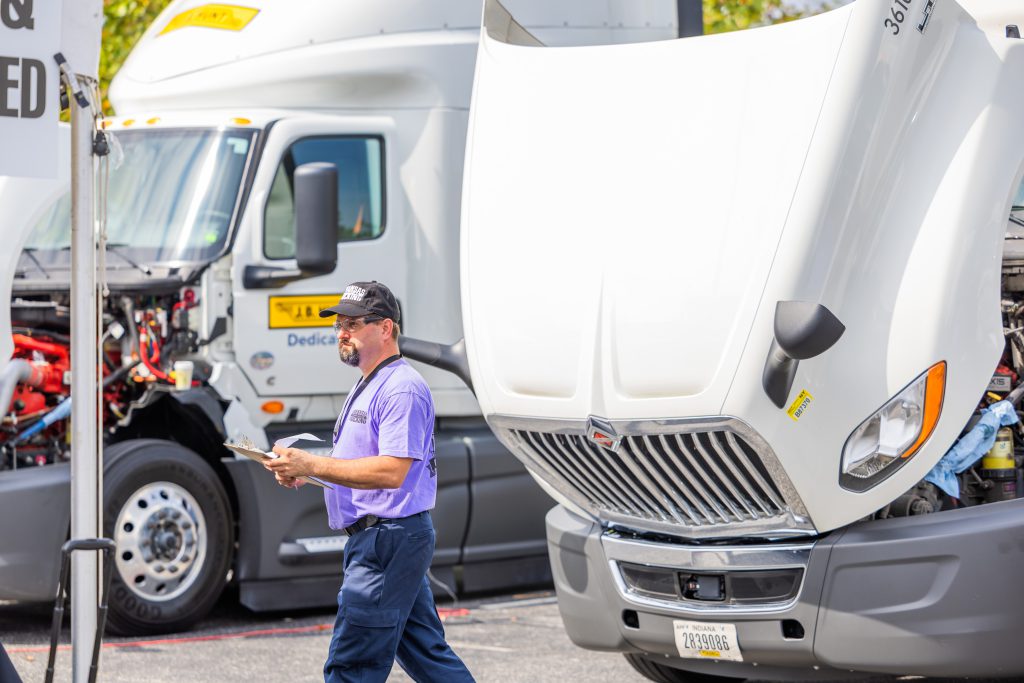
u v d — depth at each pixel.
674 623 7.69
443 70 11.83
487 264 7.87
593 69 7.77
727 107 7.24
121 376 11.24
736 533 7.44
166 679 9.31
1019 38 7.76
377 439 6.91
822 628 7.20
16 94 6.35
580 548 8.15
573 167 7.62
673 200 7.23
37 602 12.45
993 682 8.47
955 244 7.03
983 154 7.12
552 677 9.31
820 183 6.89
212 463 11.48
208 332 11.09
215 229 11.14
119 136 11.52
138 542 10.73
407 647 7.18
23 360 10.74
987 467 7.83
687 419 7.05
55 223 11.38
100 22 6.78
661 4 12.24
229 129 11.31
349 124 11.52
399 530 6.83
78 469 6.82
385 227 11.58
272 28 11.65
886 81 6.97
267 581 11.28
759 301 6.90
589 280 7.39
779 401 6.88
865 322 7.02
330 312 7.07
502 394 7.73
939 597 6.99
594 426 7.33
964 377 7.08
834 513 7.12
